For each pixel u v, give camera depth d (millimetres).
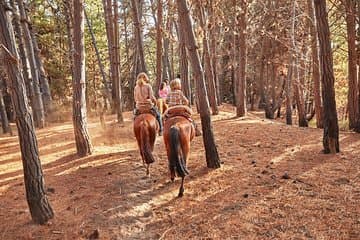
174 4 18469
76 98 11664
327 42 10477
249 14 23344
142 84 10172
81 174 9844
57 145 14016
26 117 6793
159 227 6789
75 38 11500
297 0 20062
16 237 6531
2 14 6547
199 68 9711
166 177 9375
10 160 12289
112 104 24859
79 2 11398
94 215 7207
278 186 8367
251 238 6234
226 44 32750
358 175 8820
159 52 17672
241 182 8734
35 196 6945
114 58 18984
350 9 14727
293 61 20922
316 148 11484
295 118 29328
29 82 20969
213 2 19344
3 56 6594
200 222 6895
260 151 11414
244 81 19359
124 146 13141
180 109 8898
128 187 8672
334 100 10648
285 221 6750
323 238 6125
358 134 13867
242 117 19281
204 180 9023
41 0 26484
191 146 12352
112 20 20781
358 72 17016
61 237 6465
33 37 23422
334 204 7316
